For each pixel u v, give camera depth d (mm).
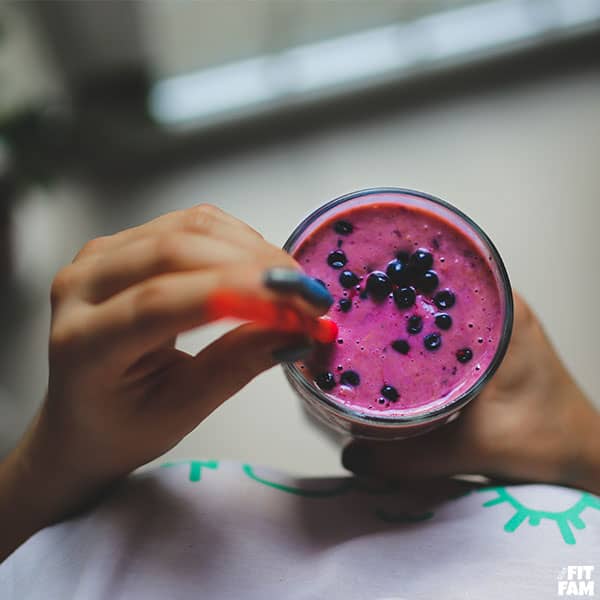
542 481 344
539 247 618
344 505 320
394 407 318
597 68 665
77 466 306
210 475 327
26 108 604
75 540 306
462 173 643
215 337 584
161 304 256
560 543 305
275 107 668
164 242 267
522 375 344
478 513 315
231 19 646
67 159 655
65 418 292
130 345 266
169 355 296
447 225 331
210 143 662
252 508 318
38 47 632
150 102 666
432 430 335
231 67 675
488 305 324
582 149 644
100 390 282
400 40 676
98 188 652
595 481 349
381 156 652
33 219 641
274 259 268
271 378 584
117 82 658
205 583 301
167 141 662
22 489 314
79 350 272
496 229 625
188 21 637
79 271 281
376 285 325
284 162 655
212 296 252
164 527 312
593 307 600
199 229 281
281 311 250
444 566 302
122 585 299
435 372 320
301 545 311
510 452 339
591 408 361
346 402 319
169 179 655
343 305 326
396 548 306
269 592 300
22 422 590
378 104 667
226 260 262
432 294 327
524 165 642
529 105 659
